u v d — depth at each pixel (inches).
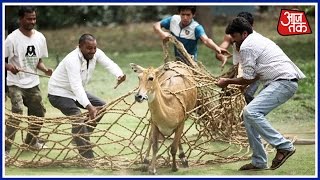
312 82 753.6
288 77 445.4
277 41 1005.2
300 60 877.8
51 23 1233.4
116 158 486.0
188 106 468.8
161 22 577.6
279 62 446.9
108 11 1251.2
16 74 502.6
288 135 569.9
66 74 474.6
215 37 1085.1
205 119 495.5
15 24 538.0
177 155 505.7
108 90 761.6
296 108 669.3
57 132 458.0
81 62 472.4
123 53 1024.2
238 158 490.9
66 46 1046.4
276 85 445.4
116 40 1127.6
